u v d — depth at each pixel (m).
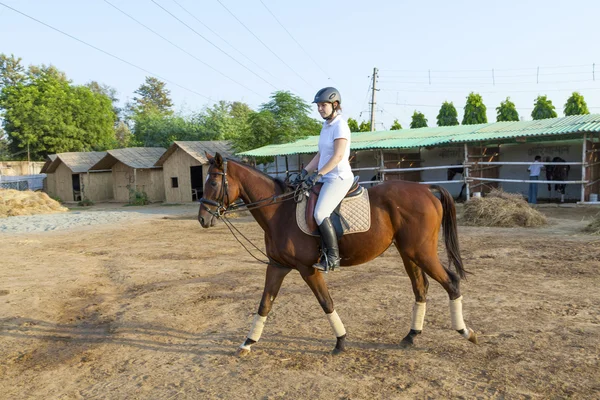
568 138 18.52
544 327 5.12
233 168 4.87
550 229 12.03
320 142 4.76
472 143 20.09
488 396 3.70
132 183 32.81
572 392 3.68
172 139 40.91
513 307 5.88
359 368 4.37
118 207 28.94
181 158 29.80
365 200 4.73
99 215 22.16
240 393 4.01
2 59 60.78
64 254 11.59
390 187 4.84
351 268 8.68
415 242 4.64
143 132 43.00
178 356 4.95
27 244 13.42
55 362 5.00
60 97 45.88
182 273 8.94
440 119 35.41
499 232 11.95
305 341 5.14
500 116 32.12
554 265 8.03
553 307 5.80
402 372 4.21
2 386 4.46
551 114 31.50
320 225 4.48
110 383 4.40
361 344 4.96
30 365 4.96
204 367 4.62
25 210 23.83
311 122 28.78
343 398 3.80
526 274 7.55
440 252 9.73
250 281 8.00
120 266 9.85
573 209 16.16
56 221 19.75
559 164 17.41
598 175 18.97
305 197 4.73
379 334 5.22
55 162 35.09
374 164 25.33
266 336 5.35
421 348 4.76
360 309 6.14
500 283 7.07
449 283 4.66
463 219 13.88
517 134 17.81
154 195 31.91
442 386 3.91
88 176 33.81
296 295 6.97
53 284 8.36
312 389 3.99
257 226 15.73
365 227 4.61
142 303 6.97
